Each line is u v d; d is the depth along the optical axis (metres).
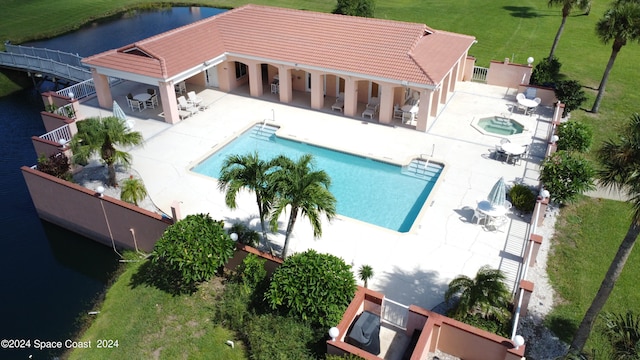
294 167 15.93
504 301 14.52
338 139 26.41
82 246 22.38
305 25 30.95
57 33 50.06
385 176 23.75
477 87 33.41
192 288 16.98
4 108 34.97
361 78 27.25
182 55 28.64
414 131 27.19
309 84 32.31
